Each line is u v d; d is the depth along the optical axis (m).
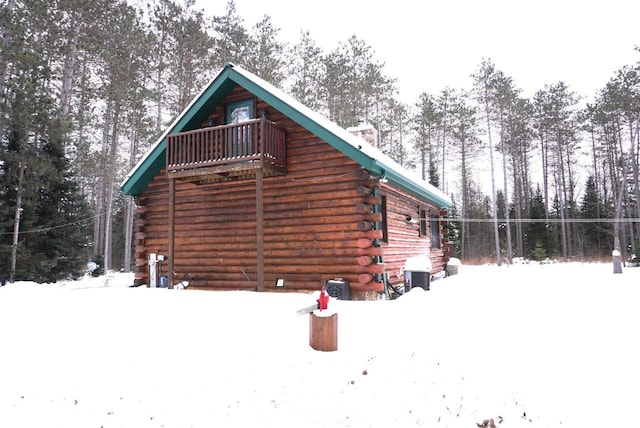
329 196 10.55
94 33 23.84
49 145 20.23
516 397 3.99
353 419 3.77
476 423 3.66
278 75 30.88
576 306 7.33
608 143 36.16
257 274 10.50
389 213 11.84
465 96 38.34
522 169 41.81
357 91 32.75
